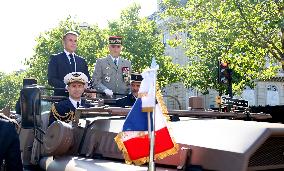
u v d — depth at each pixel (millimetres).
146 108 3176
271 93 37719
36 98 4598
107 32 36812
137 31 35281
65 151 4184
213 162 2971
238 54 18562
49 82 6707
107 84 7215
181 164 3119
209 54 23734
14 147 3635
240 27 18219
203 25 20172
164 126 3281
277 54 20688
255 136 2969
